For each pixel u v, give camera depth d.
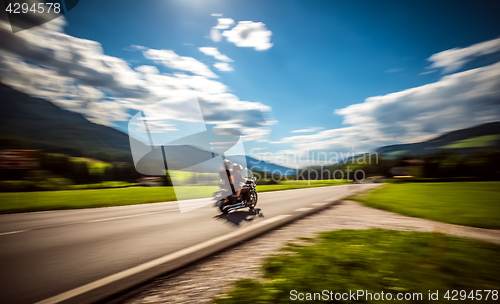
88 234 5.29
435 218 6.31
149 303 2.33
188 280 2.80
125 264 3.42
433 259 3.05
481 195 13.17
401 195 13.44
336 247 3.70
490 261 3.06
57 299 2.47
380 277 2.62
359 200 10.98
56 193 17.94
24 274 3.13
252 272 2.91
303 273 2.77
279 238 4.43
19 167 22.70
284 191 20.91
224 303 2.22
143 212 8.47
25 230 5.90
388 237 4.22
